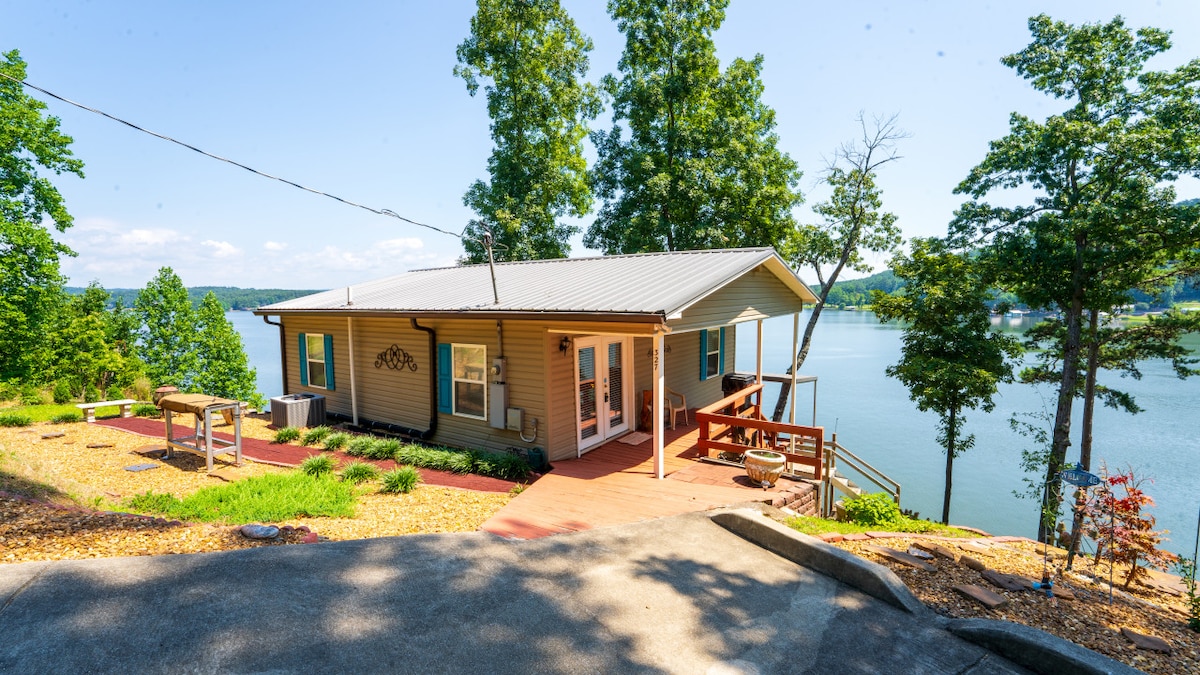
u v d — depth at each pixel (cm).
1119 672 339
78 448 1021
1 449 852
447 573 465
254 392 3931
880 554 579
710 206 2328
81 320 2936
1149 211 1478
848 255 2352
